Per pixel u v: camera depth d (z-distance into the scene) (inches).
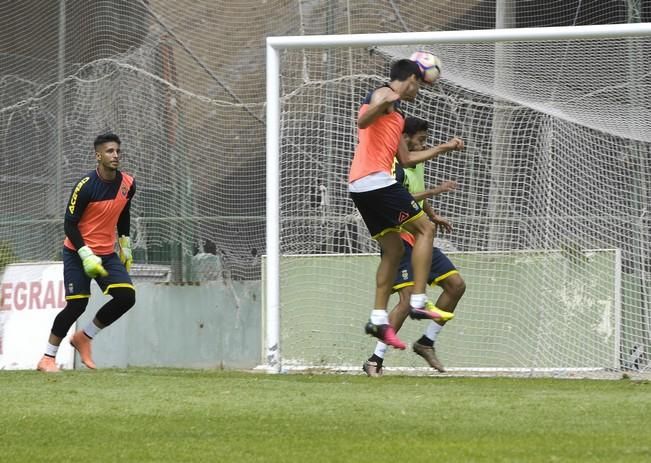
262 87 1920.5
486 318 1316.4
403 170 1091.9
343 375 1145.4
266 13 1937.7
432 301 1325.0
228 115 1886.1
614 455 527.5
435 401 784.9
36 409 746.8
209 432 622.8
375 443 573.0
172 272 1669.5
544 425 648.4
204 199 1809.8
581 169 1350.9
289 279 1364.4
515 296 1310.3
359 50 1409.9
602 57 1291.8
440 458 520.4
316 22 1888.5
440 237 1368.1
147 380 1002.7
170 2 1955.0
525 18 1706.4
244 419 684.1
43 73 1948.8
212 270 1660.9
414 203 986.7
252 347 1547.7
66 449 561.3
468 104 1371.8
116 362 1521.9
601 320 1280.8
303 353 1352.1
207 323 1557.6
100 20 1946.4
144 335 1544.0
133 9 1951.3
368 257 1348.4
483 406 750.5
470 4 1777.8
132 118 1862.7
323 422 666.2
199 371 1243.8
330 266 1355.8
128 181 1190.9
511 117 1365.7
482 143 1370.6
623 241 1325.0
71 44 1955.0
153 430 633.6
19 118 1902.1
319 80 1402.6
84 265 1149.1
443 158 1374.3
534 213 1355.8
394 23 1838.1
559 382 1011.9
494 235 1359.5
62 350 1456.7
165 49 1940.2
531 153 1359.5
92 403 784.3
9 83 1956.2
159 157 1838.1
